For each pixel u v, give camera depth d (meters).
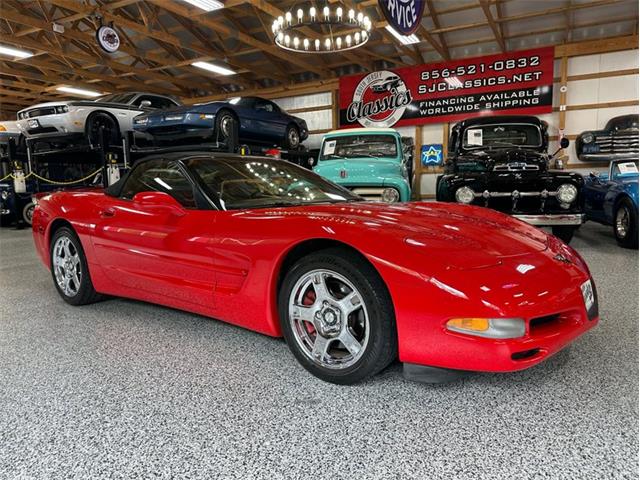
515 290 1.59
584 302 1.78
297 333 1.99
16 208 9.08
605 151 9.97
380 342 1.73
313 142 14.82
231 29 10.52
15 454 1.44
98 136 7.15
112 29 9.44
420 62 12.69
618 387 1.80
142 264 2.59
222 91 16.78
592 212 6.45
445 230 1.89
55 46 12.45
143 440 1.51
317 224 1.89
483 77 11.80
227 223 2.19
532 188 4.64
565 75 11.16
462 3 10.19
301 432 1.53
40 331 2.63
